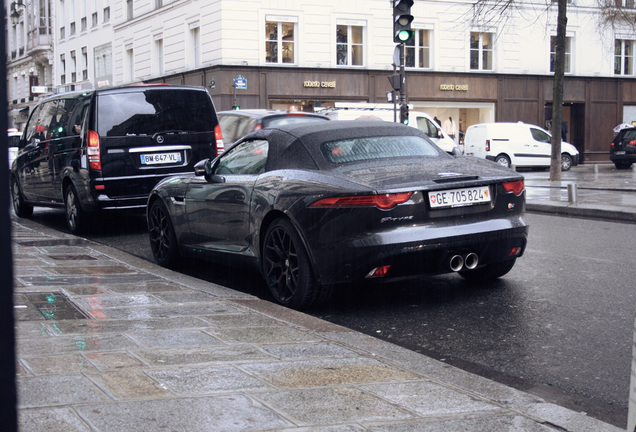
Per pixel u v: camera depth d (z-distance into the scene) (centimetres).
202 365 356
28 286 563
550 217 1184
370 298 592
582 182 1944
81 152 978
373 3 3241
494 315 528
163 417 282
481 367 409
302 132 589
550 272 683
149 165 984
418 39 3356
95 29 4253
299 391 320
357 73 3212
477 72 3428
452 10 3381
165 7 3431
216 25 3038
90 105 969
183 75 3297
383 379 342
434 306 561
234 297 534
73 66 4656
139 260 721
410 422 286
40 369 343
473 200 543
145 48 3672
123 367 349
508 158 2853
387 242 503
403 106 1561
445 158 593
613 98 3741
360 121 624
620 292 591
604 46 3572
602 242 866
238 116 1300
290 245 550
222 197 629
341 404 304
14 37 5425
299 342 408
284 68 3084
